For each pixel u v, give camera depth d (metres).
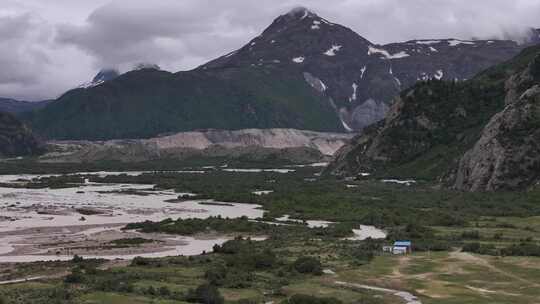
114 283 95.81
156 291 91.50
